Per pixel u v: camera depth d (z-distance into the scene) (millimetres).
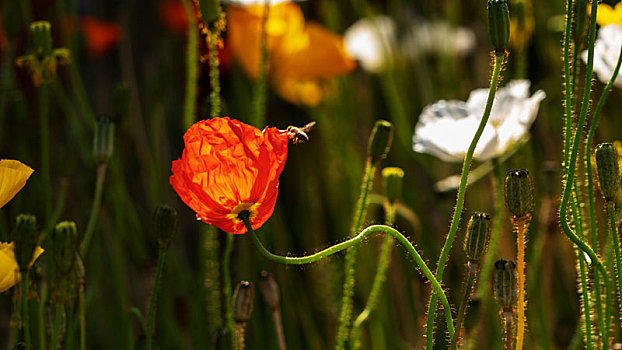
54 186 1323
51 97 1396
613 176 835
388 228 804
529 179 826
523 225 831
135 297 1329
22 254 826
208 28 918
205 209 819
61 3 1277
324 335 1323
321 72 1323
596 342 965
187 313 1228
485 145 989
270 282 927
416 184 1367
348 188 1389
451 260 1261
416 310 1157
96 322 1326
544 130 1294
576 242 831
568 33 852
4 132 1336
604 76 964
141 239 1229
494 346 1126
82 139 1237
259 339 1207
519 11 1062
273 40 1296
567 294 1172
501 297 830
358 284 1247
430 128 1032
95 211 953
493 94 808
